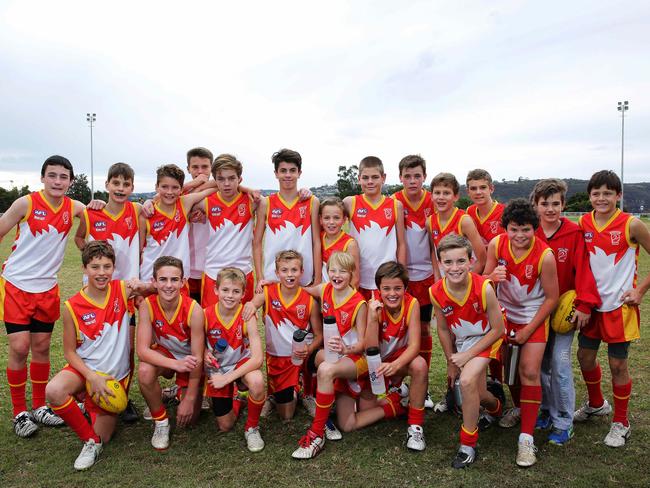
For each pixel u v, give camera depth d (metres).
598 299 3.50
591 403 3.88
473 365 3.38
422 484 3.03
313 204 4.64
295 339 3.80
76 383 3.47
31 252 3.96
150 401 3.56
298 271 4.04
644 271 11.71
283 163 4.52
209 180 4.94
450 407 4.16
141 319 3.79
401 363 3.62
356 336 3.99
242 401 4.46
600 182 3.53
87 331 3.60
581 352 3.79
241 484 3.04
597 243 3.59
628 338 3.49
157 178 4.37
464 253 3.38
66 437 3.72
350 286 4.18
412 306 3.79
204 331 3.87
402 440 3.66
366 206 4.62
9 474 3.18
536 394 3.40
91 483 3.07
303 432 3.83
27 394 4.57
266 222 4.66
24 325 3.92
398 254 4.65
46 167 3.97
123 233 4.34
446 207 4.34
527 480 3.05
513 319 3.70
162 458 3.40
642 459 3.28
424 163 4.62
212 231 4.62
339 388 3.84
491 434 3.75
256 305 4.03
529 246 3.53
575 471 3.14
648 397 4.27
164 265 3.65
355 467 3.25
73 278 11.24
